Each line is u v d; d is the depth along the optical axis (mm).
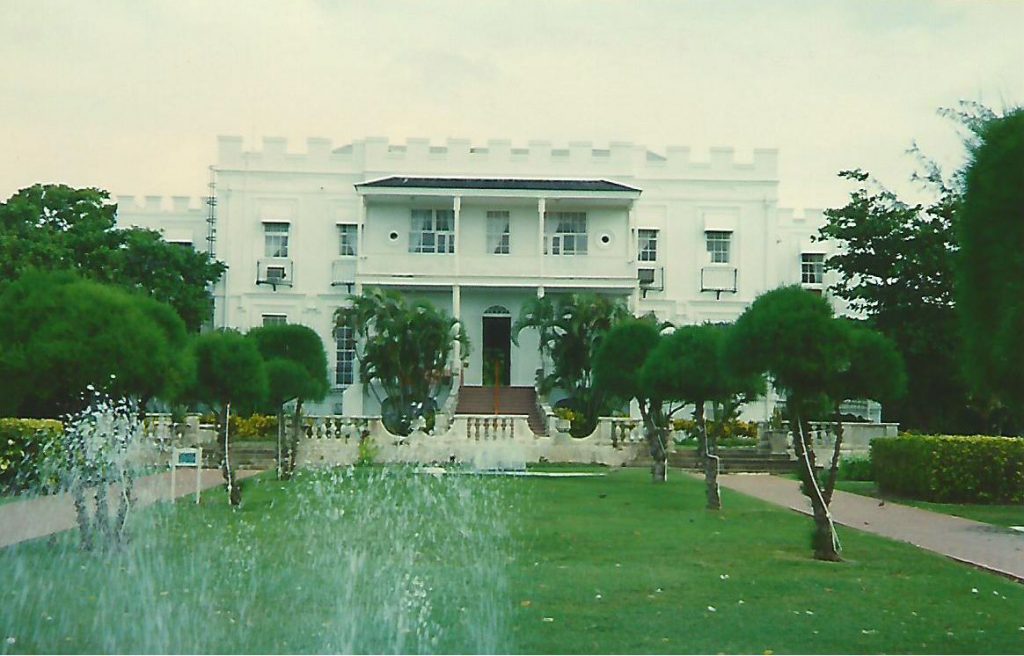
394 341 40375
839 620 9742
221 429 21891
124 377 14336
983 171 10914
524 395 43656
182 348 16672
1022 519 19391
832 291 37688
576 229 47938
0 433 21062
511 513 19234
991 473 22875
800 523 17781
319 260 48781
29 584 11461
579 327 40156
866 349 14188
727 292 49250
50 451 21094
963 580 11961
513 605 10344
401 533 15922
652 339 27750
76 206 43875
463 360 44562
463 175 48594
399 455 34031
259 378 20828
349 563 12945
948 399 33625
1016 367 11047
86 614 9953
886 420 38406
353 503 20891
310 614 9898
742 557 13633
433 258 45531
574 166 48781
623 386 27703
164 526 16656
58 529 15750
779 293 14258
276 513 18828
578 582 11656
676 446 36094
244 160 48875
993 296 10922
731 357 14234
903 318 32875
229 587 11320
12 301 14492
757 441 37594
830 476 13953
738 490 25609
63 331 14039
